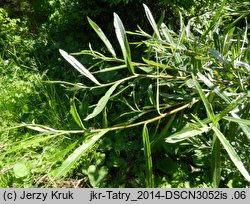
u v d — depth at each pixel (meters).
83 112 2.78
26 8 4.26
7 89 3.10
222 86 2.00
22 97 3.00
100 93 2.98
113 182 2.35
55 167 2.40
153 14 3.59
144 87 2.81
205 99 1.59
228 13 2.67
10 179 2.31
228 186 2.23
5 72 3.40
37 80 3.08
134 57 3.37
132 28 3.67
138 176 2.36
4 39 3.81
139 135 2.60
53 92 3.03
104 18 3.75
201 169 2.41
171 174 2.36
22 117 2.82
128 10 3.57
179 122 2.14
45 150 2.49
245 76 1.99
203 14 3.44
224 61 1.85
